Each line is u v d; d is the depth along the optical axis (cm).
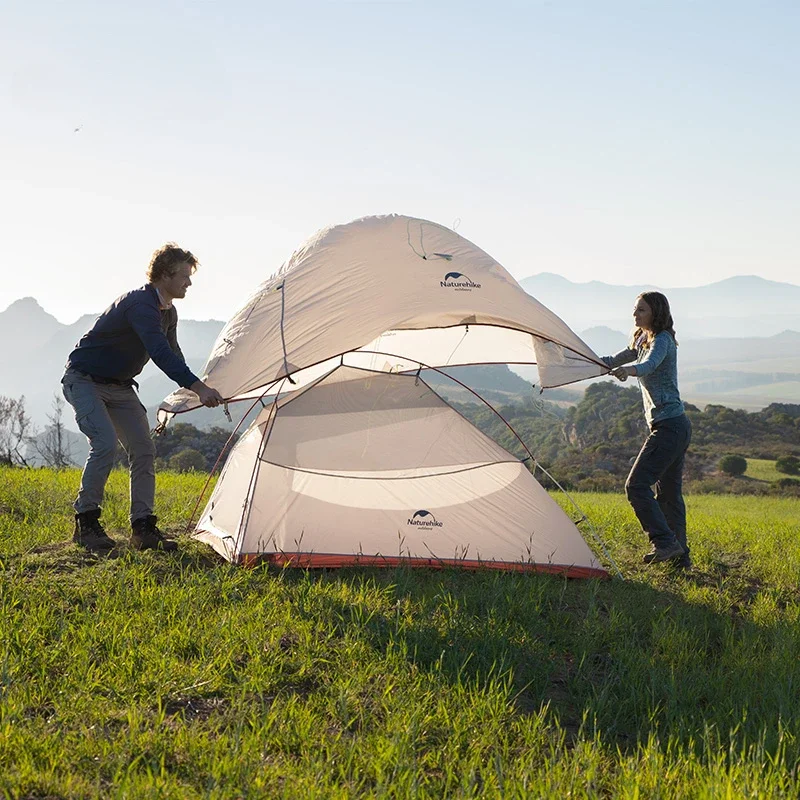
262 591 554
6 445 1911
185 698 383
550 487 3806
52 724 344
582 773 329
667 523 754
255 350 638
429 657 449
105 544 632
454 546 668
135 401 655
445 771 328
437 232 747
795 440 8425
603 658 486
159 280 639
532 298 711
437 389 798
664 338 712
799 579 734
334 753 337
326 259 699
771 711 404
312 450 691
